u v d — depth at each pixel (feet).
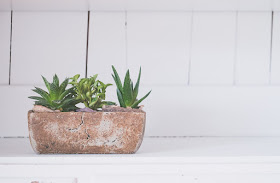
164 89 4.78
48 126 3.41
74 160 3.29
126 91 3.56
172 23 4.86
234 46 4.87
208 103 4.80
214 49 4.89
